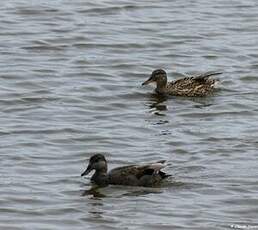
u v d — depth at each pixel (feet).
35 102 115.14
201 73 128.26
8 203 88.02
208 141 103.24
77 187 91.66
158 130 106.83
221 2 156.56
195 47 137.39
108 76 125.39
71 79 123.44
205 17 149.59
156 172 92.53
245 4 155.84
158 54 134.62
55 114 111.34
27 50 133.59
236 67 130.11
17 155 98.58
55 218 85.76
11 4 151.12
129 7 152.15
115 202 88.79
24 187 91.15
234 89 121.80
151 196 89.81
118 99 117.60
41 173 94.58
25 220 85.35
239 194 90.12
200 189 90.99
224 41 140.05
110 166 96.78
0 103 114.21
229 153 99.66
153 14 149.79
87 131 106.01
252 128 107.65
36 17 146.61
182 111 113.91
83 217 85.87
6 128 106.11
